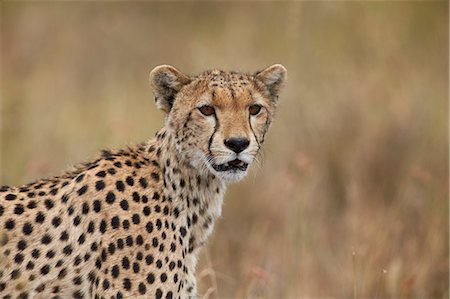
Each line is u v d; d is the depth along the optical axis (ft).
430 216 37.78
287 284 34.09
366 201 39.78
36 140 45.14
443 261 35.58
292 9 50.49
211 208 26.02
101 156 25.53
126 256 23.99
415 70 49.70
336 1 53.72
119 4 69.56
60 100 52.54
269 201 40.47
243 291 32.50
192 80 25.70
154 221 24.57
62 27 63.98
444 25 53.26
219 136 24.72
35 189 24.86
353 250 30.76
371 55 50.31
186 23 68.28
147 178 24.93
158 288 24.32
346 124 45.60
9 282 24.03
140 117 48.32
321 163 43.73
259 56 54.65
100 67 60.54
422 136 44.47
